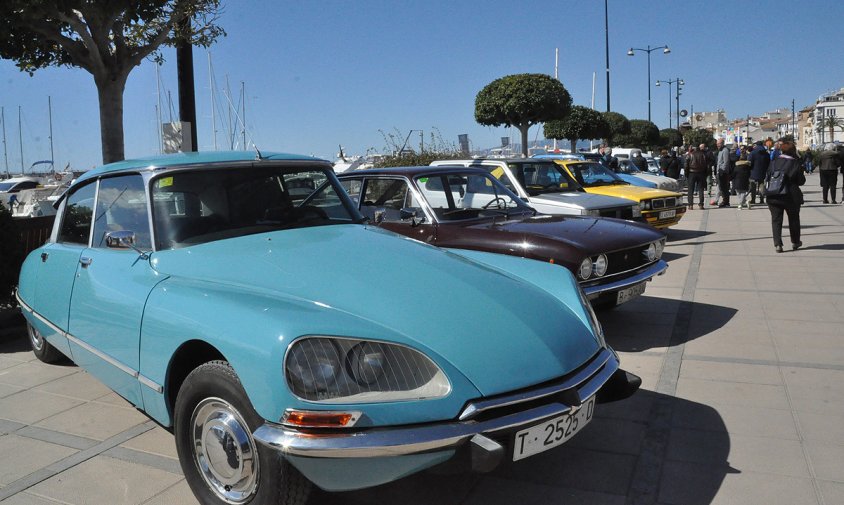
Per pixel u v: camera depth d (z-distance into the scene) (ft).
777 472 11.10
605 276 18.19
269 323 8.73
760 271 28.48
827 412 13.51
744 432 12.67
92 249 13.33
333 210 13.92
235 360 8.79
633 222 21.30
